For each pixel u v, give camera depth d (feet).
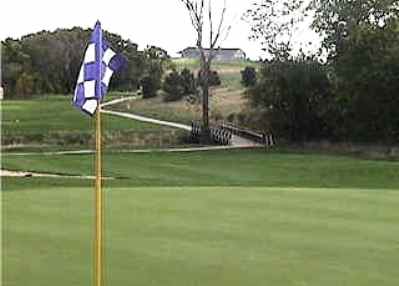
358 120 137.59
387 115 133.59
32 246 28.25
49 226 32.81
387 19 141.79
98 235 20.36
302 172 95.55
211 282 23.02
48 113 202.80
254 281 23.17
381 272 24.53
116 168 94.38
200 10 154.71
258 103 155.84
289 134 153.17
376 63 131.13
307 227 33.27
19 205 39.81
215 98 204.33
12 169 84.99
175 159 112.78
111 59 19.67
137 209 38.73
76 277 23.36
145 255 26.78
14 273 23.82
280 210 38.73
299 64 150.51
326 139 149.38
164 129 159.12
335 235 31.27
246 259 26.32
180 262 25.71
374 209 39.34
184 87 222.07
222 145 147.64
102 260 25.82
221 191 47.88
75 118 189.16
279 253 27.48
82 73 19.62
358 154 124.98
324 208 39.50
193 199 43.16
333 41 148.97
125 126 164.96
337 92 139.23
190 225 33.58
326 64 149.89
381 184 67.26
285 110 152.15
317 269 24.86
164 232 31.63
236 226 33.37
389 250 28.17
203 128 151.53
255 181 72.28
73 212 37.11
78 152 120.16
